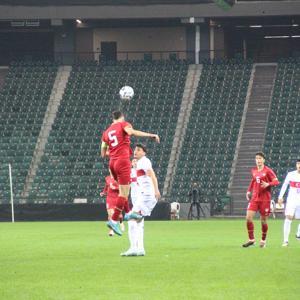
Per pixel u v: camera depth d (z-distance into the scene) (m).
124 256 44.47
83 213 108.44
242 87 133.00
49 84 138.50
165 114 130.75
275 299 28.20
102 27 143.75
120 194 42.19
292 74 133.12
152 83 136.00
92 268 38.03
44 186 121.50
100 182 121.31
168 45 142.62
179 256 44.31
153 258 43.00
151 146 125.69
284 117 126.44
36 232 75.56
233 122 127.75
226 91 132.62
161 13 133.88
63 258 43.69
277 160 120.19
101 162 124.12
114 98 134.50
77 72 139.50
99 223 98.19
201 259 42.34
